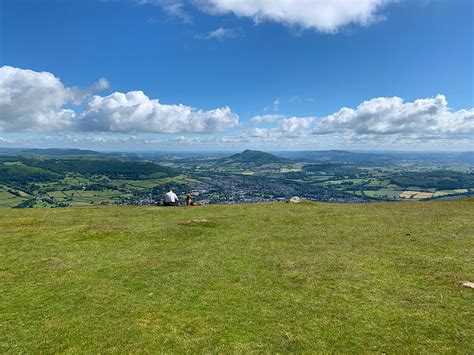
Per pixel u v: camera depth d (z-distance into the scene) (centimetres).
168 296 1614
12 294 1642
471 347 1195
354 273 1877
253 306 1511
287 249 2356
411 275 1836
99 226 2991
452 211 3747
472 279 1755
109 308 1495
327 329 1322
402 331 1300
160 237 2691
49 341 1248
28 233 2777
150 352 1180
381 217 3428
